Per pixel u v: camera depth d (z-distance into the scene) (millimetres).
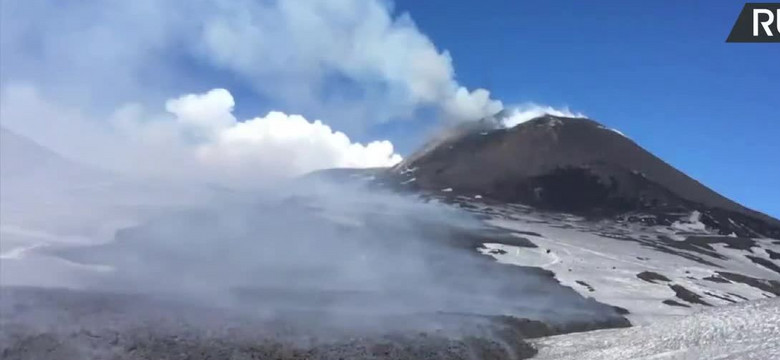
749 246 146125
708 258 128000
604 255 111500
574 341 37281
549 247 111500
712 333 29938
